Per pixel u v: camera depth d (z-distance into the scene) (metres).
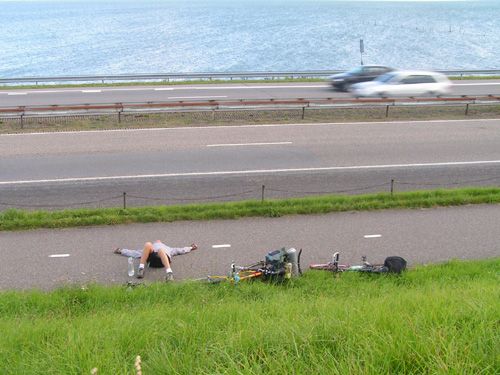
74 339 5.80
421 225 15.17
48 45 96.38
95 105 26.97
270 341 5.29
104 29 132.12
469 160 21.33
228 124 26.39
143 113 28.33
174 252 13.04
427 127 26.34
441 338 4.85
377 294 10.21
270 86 37.50
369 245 13.86
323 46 91.56
